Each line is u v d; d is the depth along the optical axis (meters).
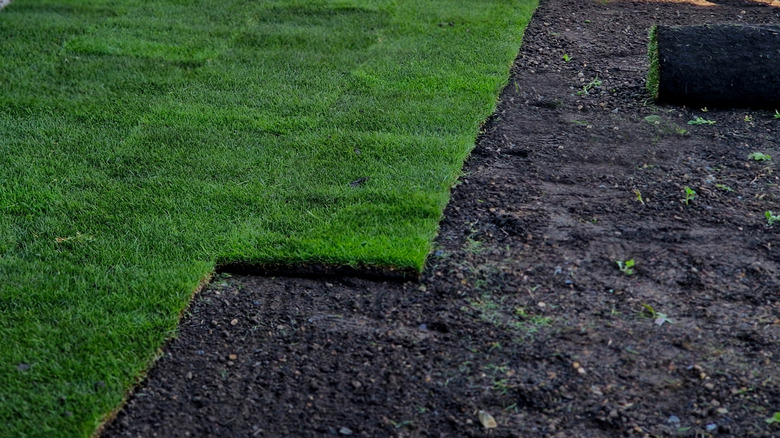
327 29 6.88
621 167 4.76
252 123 5.26
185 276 3.73
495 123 5.34
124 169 4.71
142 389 3.15
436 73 6.00
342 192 4.42
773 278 3.70
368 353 3.30
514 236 4.06
